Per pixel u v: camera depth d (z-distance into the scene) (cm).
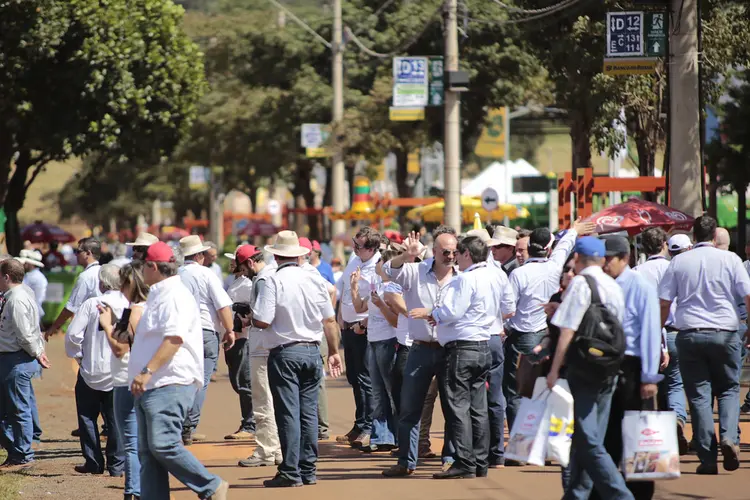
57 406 3941
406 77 5903
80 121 6525
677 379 2611
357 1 10444
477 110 8969
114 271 2300
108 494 2300
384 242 3108
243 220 16262
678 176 3728
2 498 2216
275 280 2300
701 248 2356
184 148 11550
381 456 2750
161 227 18100
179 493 2328
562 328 1758
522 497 2164
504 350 2558
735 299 2352
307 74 10706
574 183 4528
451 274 2445
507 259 2794
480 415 2369
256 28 10906
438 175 13325
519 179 7619
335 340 2384
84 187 9181
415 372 2389
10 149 6594
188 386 1903
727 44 5078
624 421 1764
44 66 6350
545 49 5653
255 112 10950
